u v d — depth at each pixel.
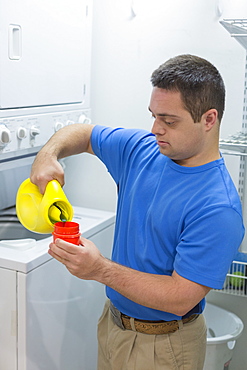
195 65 1.17
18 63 1.62
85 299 1.94
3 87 1.57
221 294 2.11
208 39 1.94
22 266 1.55
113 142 1.52
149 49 2.03
